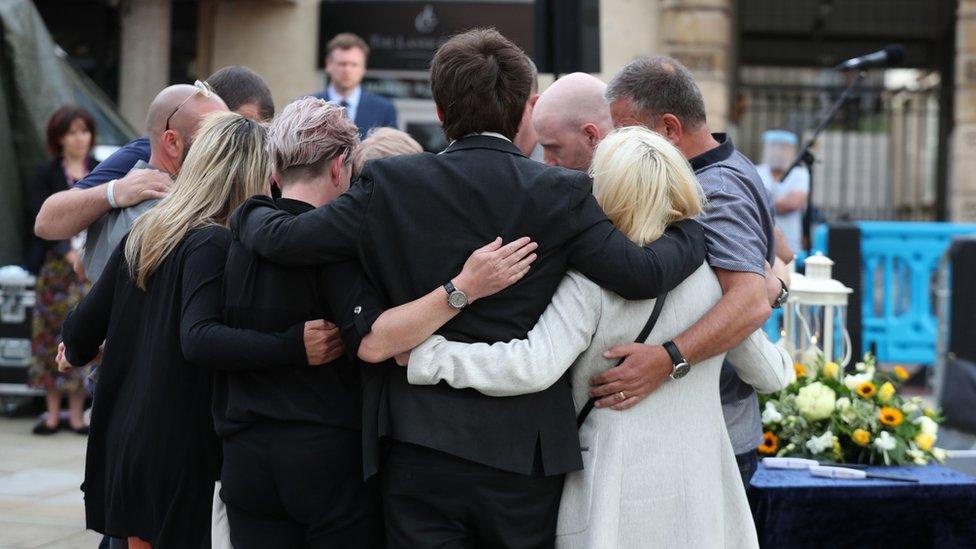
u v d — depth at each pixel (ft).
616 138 16.24
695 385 16.38
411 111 67.10
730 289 16.70
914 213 85.97
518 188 15.24
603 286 15.48
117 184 21.21
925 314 53.57
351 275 15.64
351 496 16.28
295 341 15.90
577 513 15.66
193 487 17.76
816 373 25.25
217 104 21.13
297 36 68.18
